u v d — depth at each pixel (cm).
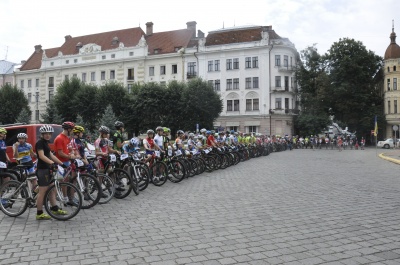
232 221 633
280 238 527
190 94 4050
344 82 5172
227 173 1430
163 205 789
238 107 5269
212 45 5369
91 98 4309
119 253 468
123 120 4178
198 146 1507
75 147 761
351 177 1267
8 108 4900
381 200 817
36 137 1138
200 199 856
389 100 5438
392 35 5544
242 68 5238
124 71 5756
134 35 6078
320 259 438
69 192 657
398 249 474
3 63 7481
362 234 544
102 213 712
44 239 536
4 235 559
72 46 6544
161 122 4122
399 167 1697
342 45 5316
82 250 482
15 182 698
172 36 5919
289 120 5206
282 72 5150
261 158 2378
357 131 5388
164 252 470
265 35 5119
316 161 2098
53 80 6391
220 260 437
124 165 947
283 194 911
